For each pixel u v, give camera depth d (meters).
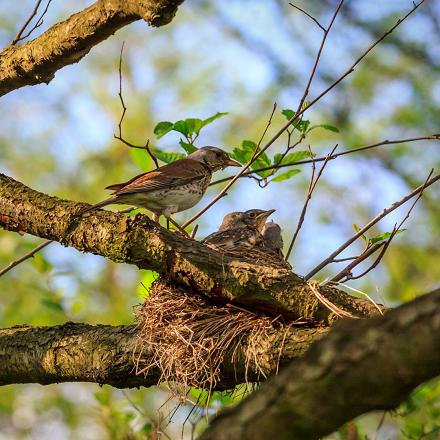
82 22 9.95
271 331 8.48
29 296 19.55
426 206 22.11
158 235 9.16
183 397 9.21
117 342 9.39
